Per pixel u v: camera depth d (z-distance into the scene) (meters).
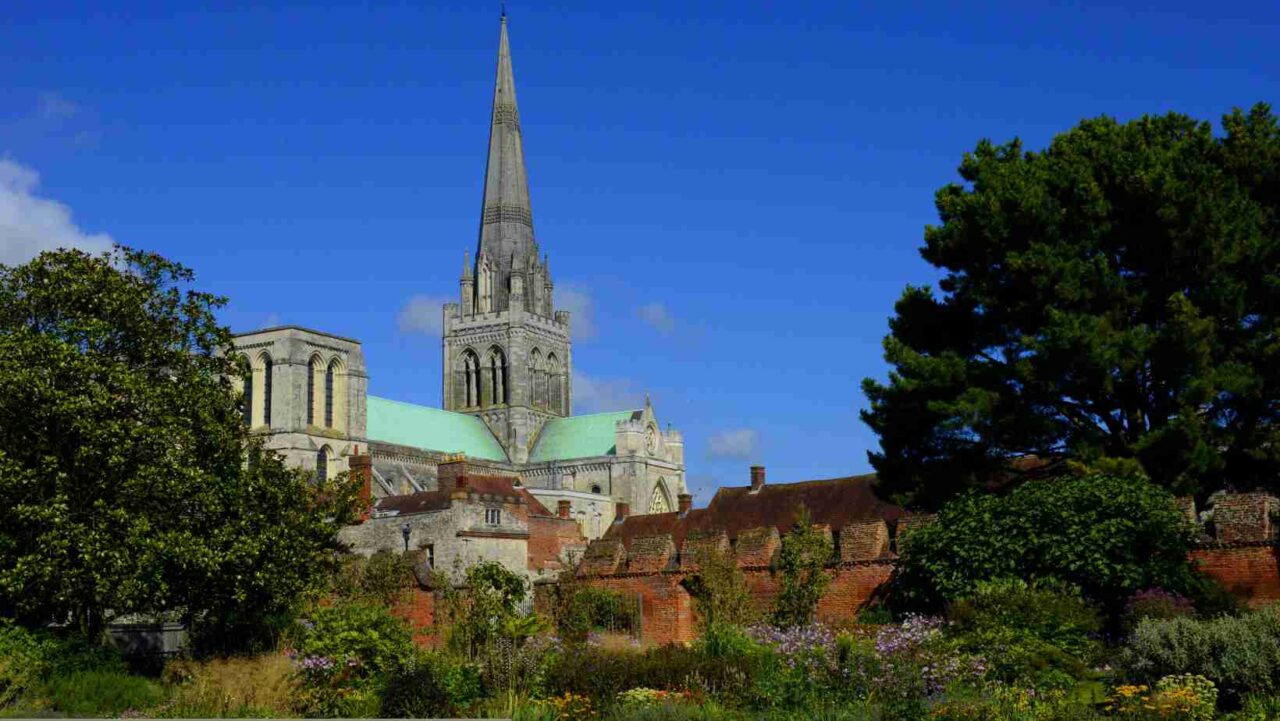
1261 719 31.88
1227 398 55.62
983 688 36.34
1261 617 35.91
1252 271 57.91
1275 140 59.84
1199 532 49.66
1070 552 47.47
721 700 38.22
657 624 64.12
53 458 55.53
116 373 58.59
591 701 39.34
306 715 40.06
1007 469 60.31
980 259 61.56
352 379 173.88
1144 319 59.75
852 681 36.94
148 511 58.44
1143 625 37.59
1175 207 56.22
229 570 59.38
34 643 47.88
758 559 62.34
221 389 65.44
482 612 44.62
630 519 94.88
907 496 61.16
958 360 60.03
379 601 62.50
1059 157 63.19
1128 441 57.84
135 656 57.78
